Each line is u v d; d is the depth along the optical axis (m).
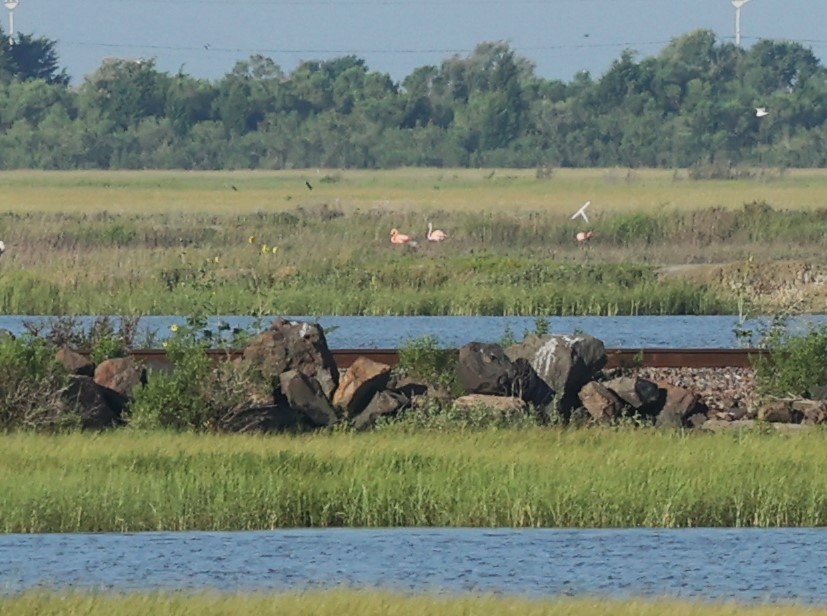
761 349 97.25
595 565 56.53
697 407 85.75
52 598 48.78
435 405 80.94
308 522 62.59
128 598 48.59
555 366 84.50
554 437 73.88
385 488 63.38
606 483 63.84
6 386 77.31
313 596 49.28
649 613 47.62
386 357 94.56
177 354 86.62
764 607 49.47
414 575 55.22
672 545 59.66
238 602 48.00
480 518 62.78
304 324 85.06
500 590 53.38
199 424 78.19
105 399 81.38
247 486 63.09
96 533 60.78
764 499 63.41
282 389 81.44
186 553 57.81
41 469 64.81
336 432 76.25
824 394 88.56
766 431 77.56
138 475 63.72
